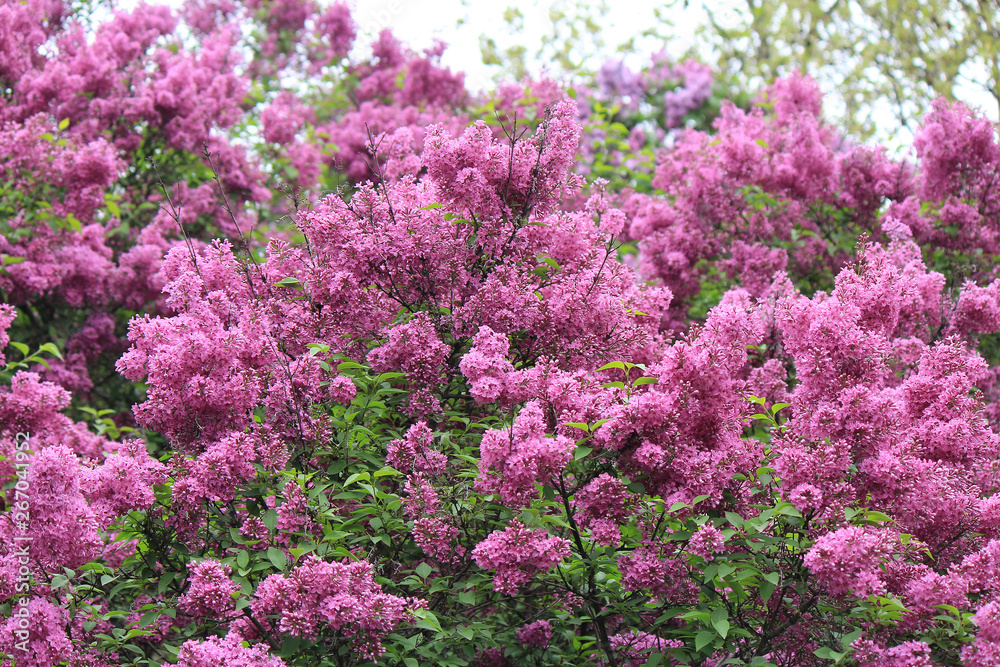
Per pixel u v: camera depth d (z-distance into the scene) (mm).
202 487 4062
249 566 4094
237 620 3928
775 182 7984
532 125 8117
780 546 4000
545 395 4148
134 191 8852
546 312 4816
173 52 10375
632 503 3990
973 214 7508
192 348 4246
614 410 4023
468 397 4988
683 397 4027
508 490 3887
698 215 7879
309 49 13070
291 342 4910
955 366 4637
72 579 4359
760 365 6223
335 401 4855
